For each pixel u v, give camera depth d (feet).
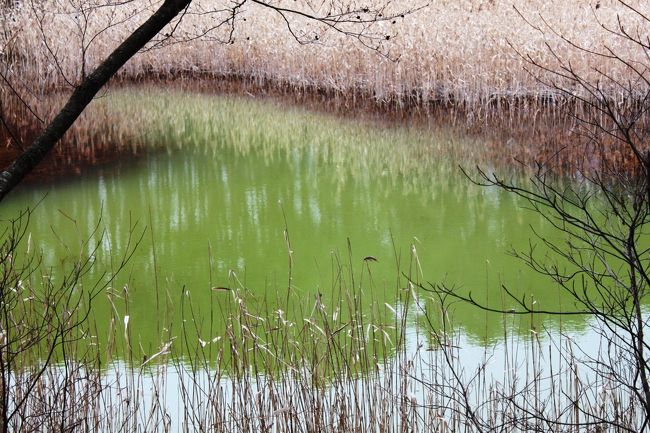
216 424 12.71
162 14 7.98
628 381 12.33
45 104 38.32
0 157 31.24
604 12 40.88
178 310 18.54
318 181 29.17
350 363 14.07
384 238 23.30
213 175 30.09
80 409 12.69
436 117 37.70
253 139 35.70
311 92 44.96
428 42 40.70
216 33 49.06
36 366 13.42
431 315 17.83
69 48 44.04
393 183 28.60
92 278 20.42
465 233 23.34
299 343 14.84
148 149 33.81
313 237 23.53
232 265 21.48
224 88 47.09
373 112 39.75
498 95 36.42
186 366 15.60
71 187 28.43
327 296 19.19
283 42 46.26
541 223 23.67
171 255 22.20
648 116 25.66
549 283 19.54
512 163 29.48
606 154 25.71
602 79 34.06
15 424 11.21
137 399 12.96
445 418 12.98
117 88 47.03
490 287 19.51
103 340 16.85
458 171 29.53
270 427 12.56
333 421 12.73
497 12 43.16
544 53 36.76
